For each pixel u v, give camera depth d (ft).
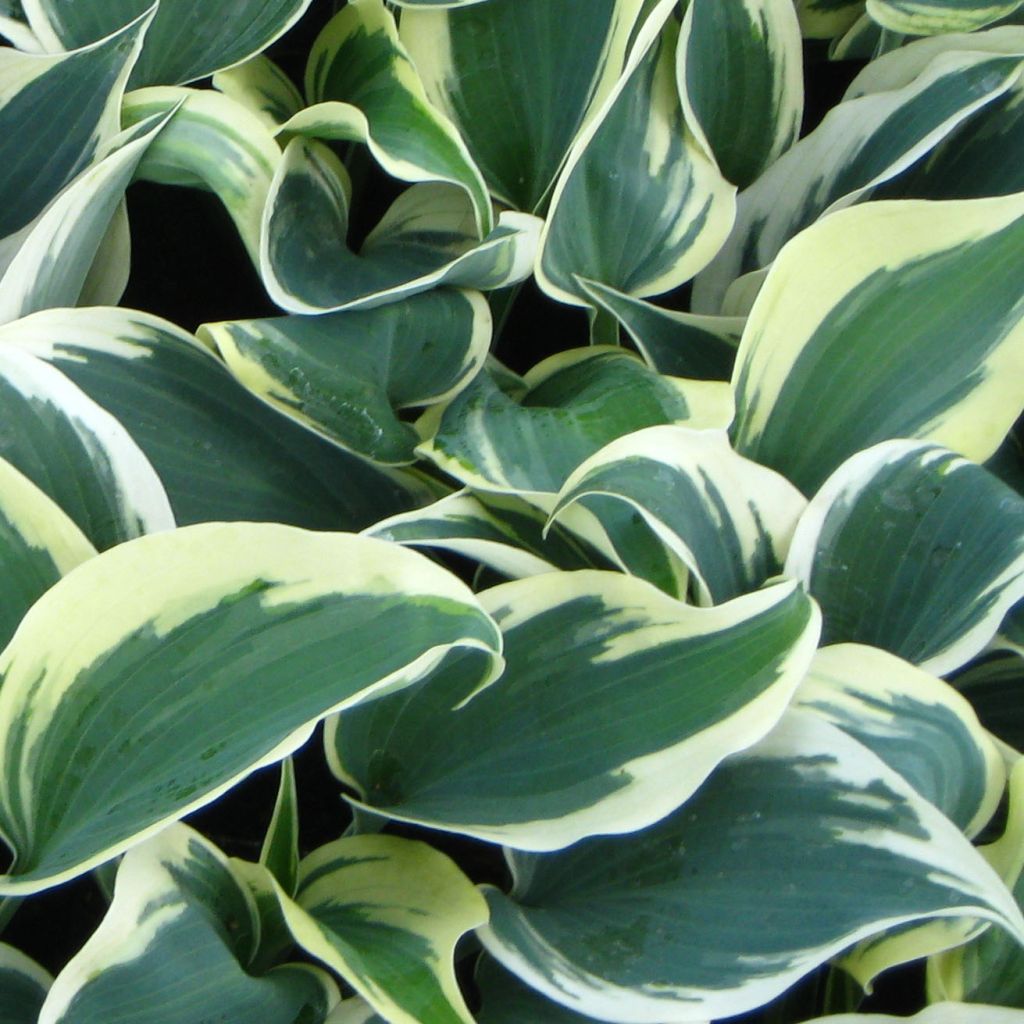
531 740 2.97
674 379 3.20
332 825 3.31
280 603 2.83
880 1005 3.26
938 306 3.21
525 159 3.42
